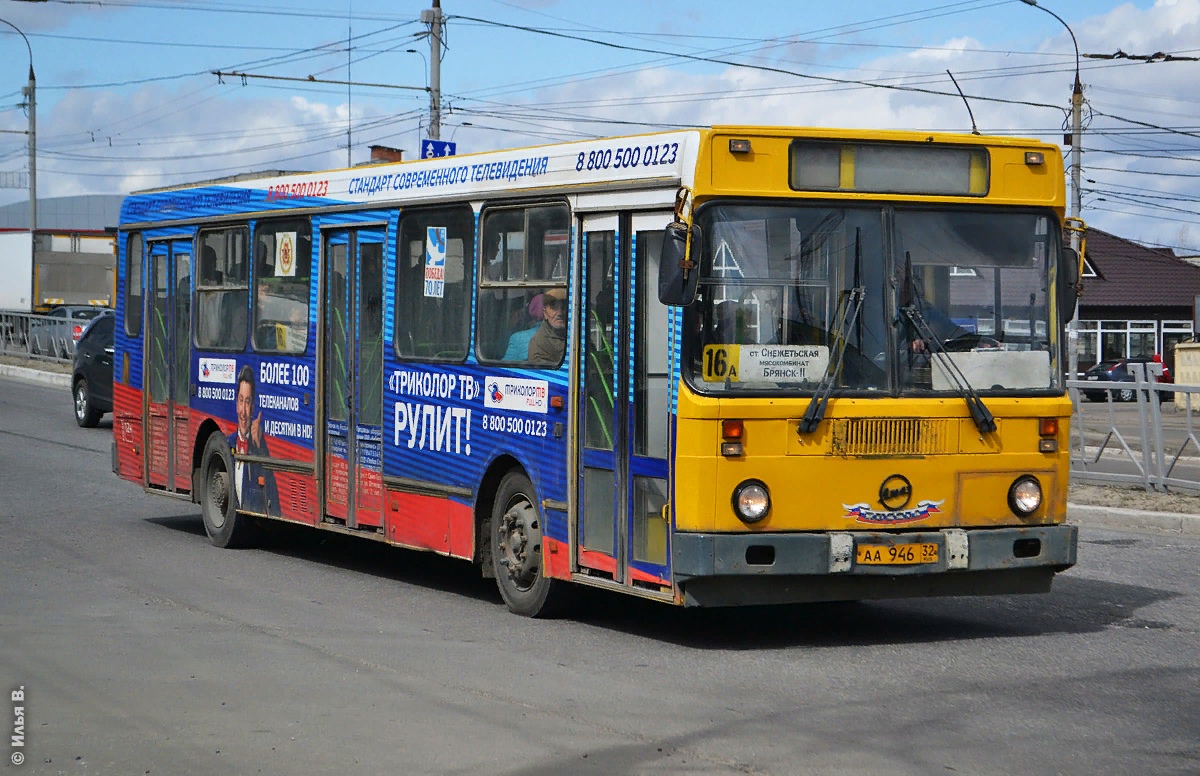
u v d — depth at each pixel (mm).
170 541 13945
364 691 7742
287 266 12789
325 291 12281
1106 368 55500
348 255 11961
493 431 10250
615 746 6574
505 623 9836
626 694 7629
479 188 10430
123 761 6414
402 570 12430
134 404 15383
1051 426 9039
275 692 7727
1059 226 9188
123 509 16109
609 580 9164
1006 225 9070
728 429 8398
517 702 7473
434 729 6918
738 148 8531
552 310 9695
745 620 9945
